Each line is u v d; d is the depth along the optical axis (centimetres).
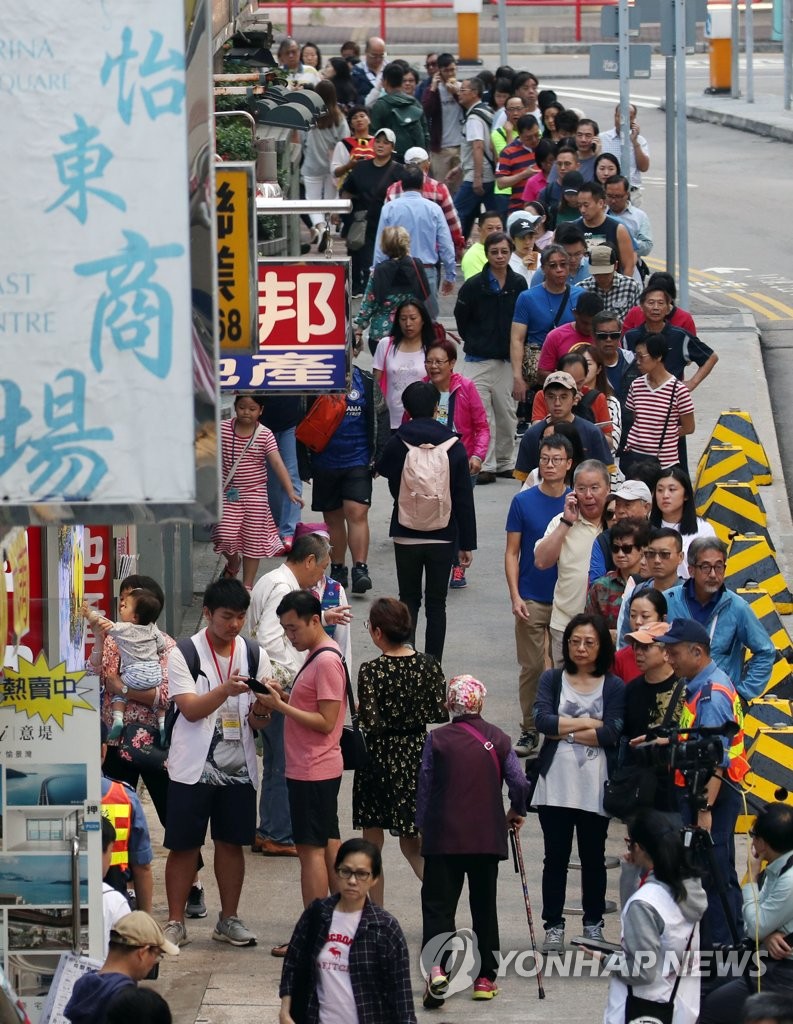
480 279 4731
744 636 2912
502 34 8738
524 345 4531
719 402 5597
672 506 3269
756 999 1877
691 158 9794
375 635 2723
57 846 2080
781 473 5044
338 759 2658
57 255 1633
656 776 2461
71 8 1627
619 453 3931
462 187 6969
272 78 4803
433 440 3525
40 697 2070
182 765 2664
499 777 2547
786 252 7681
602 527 3281
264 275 2894
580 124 6078
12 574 2122
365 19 13575
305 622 2641
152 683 2866
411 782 2711
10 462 1638
